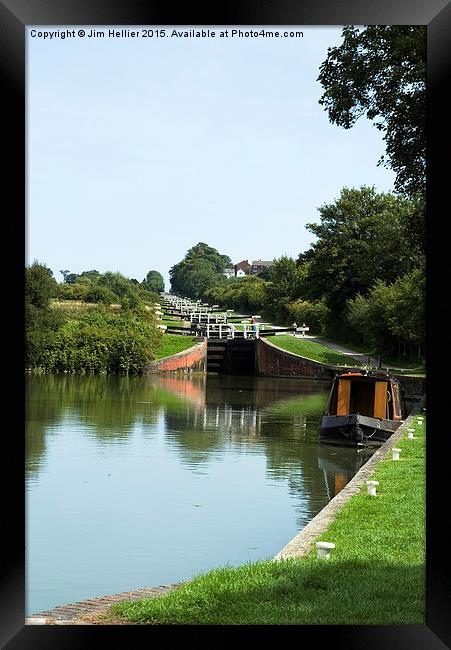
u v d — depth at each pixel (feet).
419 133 76.28
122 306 211.20
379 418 93.50
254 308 305.12
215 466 73.72
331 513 40.32
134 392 150.10
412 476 51.78
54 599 34.81
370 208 243.81
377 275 215.51
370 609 24.16
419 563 29.73
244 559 41.63
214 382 187.01
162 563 40.47
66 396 137.69
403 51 74.90
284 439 94.99
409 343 188.34
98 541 44.96
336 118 83.41
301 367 207.00
